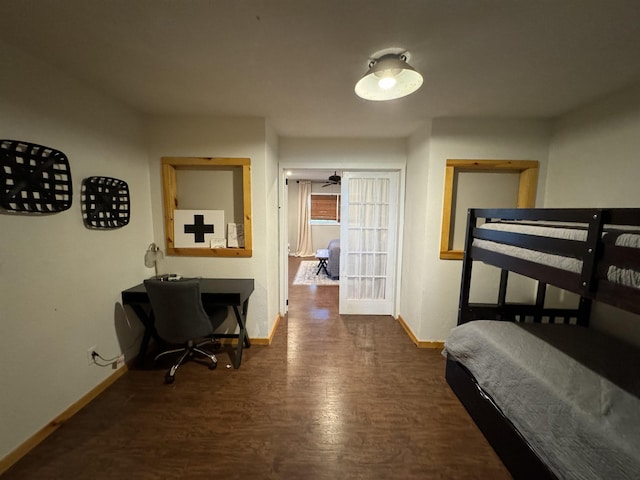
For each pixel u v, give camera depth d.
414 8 1.13
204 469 1.41
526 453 1.28
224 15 1.19
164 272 2.68
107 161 2.06
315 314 3.59
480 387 1.67
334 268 5.34
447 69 1.63
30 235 1.52
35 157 1.53
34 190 1.52
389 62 1.40
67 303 1.74
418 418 1.78
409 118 2.51
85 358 1.87
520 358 1.47
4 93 1.39
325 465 1.44
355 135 3.09
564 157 2.38
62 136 1.70
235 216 2.72
